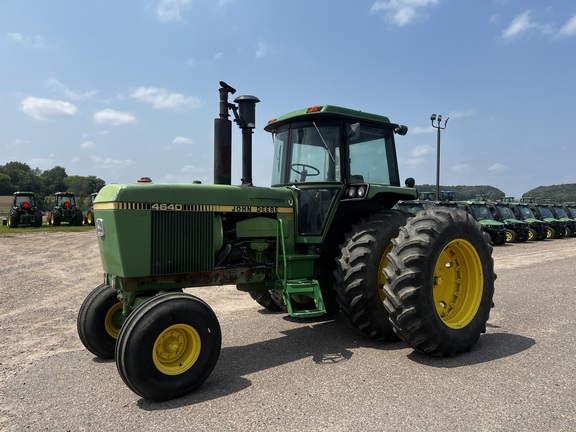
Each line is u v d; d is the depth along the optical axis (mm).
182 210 3998
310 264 4859
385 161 5402
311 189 4891
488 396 3168
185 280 4129
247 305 6641
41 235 20391
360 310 4426
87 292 7797
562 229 21953
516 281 8367
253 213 4539
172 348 3332
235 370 3869
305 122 4992
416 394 3229
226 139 4496
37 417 3014
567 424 2740
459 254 4500
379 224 4625
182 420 2934
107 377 3797
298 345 4578
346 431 2701
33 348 4641
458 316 4316
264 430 2754
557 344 4395
